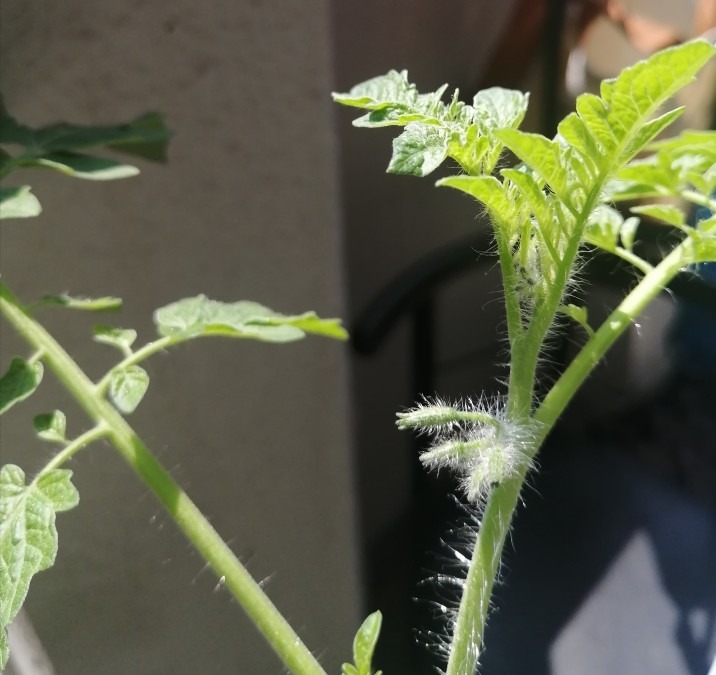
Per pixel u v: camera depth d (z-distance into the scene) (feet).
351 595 1.35
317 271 1.13
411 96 0.56
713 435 1.39
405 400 1.47
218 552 0.58
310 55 0.98
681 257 0.63
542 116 1.28
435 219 1.43
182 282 0.98
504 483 0.57
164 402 1.00
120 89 0.86
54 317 0.88
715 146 0.62
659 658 1.06
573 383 0.60
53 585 0.94
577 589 1.17
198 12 0.87
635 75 0.46
